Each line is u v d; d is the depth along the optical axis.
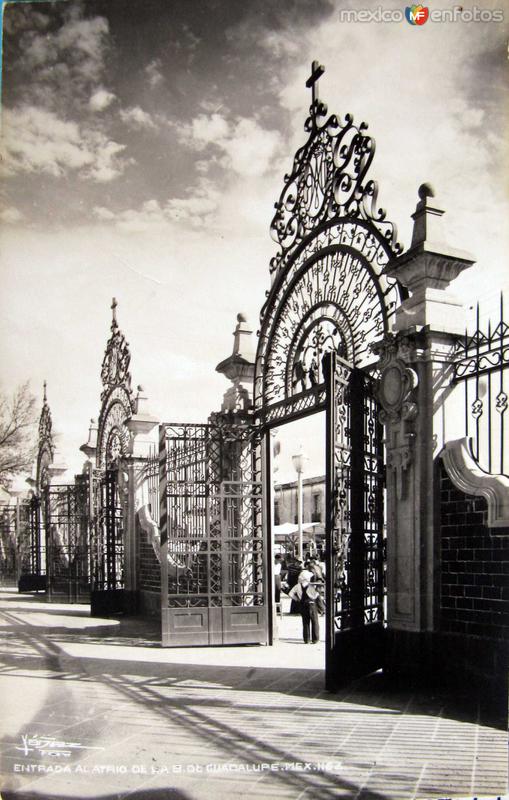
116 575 14.55
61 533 16.77
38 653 9.02
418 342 6.80
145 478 13.60
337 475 6.82
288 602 15.30
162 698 6.42
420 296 6.88
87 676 7.47
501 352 6.20
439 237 6.89
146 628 11.52
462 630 6.33
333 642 6.49
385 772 4.50
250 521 10.30
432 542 6.61
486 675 6.05
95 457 15.97
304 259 9.45
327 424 6.78
